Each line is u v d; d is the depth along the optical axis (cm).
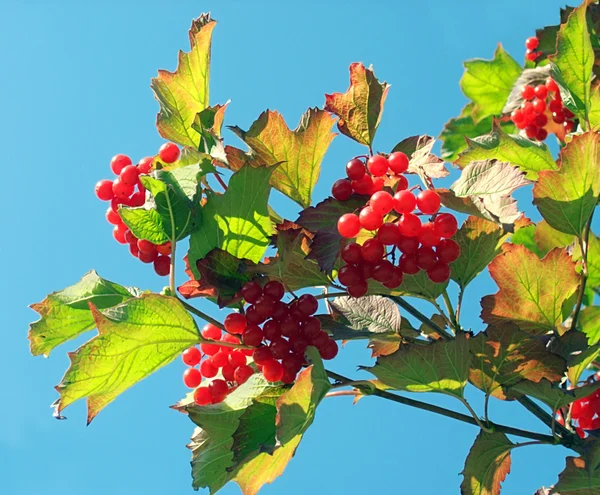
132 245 64
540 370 62
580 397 61
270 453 56
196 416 60
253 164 64
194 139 66
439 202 58
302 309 59
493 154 69
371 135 64
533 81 82
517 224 64
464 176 61
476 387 63
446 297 64
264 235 62
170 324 60
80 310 63
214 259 61
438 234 59
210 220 61
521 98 82
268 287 60
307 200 65
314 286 64
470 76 93
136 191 63
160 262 64
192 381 64
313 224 60
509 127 86
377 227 58
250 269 60
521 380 61
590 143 63
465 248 64
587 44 68
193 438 61
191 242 62
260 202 61
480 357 62
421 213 59
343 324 64
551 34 82
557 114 80
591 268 76
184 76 66
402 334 66
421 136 63
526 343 62
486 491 63
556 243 78
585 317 74
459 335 60
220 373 64
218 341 60
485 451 63
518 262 64
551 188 64
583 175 63
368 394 62
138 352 59
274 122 64
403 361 60
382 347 67
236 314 60
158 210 61
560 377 62
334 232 60
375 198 58
